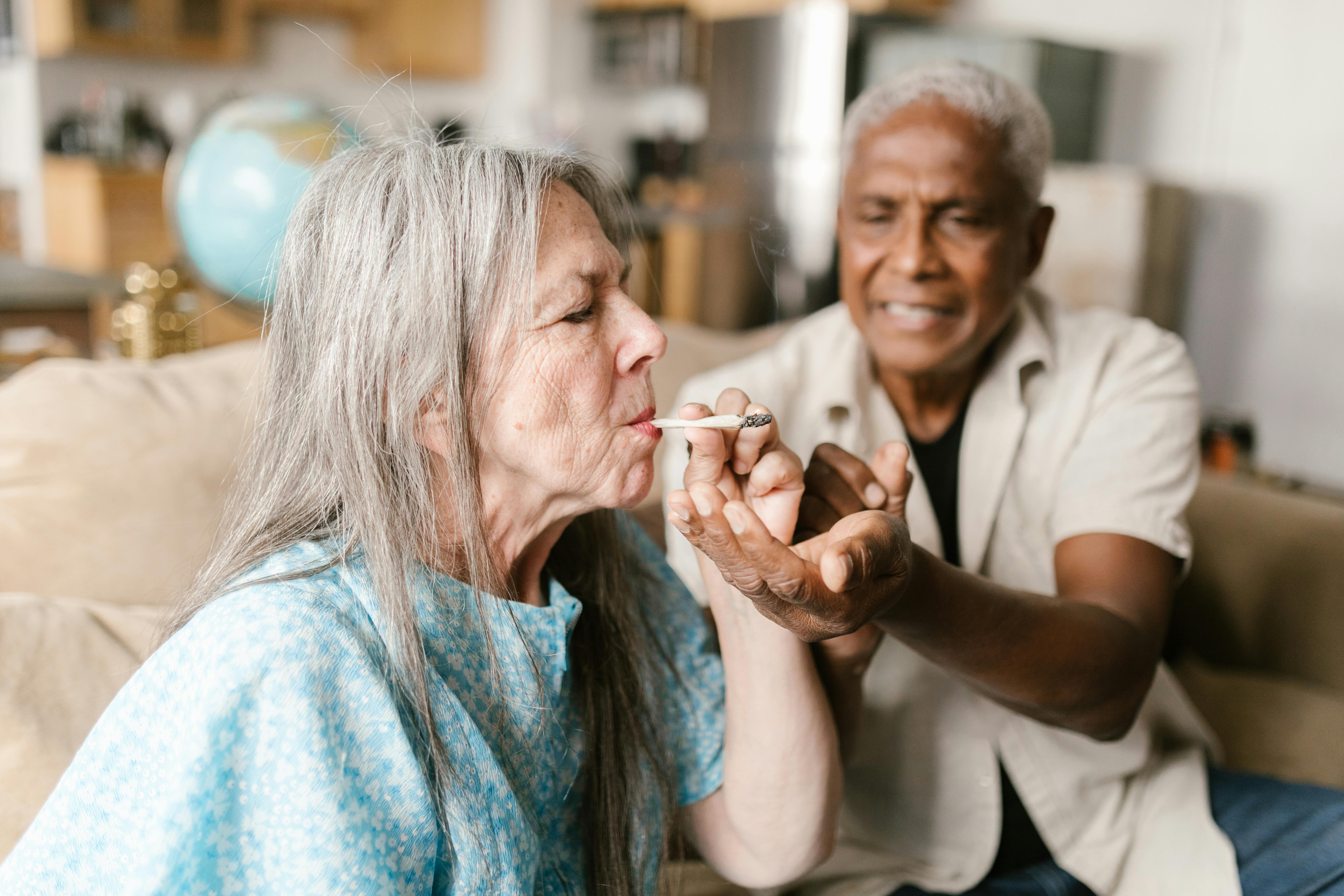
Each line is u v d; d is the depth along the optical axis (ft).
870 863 3.23
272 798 1.59
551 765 2.07
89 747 1.67
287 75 17.75
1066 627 2.49
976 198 2.99
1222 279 12.27
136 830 1.62
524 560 2.10
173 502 3.13
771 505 2.04
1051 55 12.19
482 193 1.77
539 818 2.08
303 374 1.86
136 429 3.22
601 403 1.86
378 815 1.65
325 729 1.61
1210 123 12.23
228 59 16.40
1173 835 3.18
